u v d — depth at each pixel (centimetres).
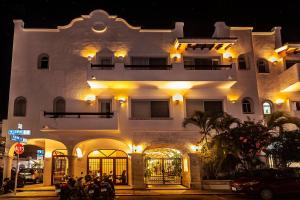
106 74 2448
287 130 2378
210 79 2512
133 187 2377
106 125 2378
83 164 2595
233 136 2178
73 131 2383
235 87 2659
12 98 2538
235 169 2342
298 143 2130
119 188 2380
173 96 2577
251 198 1894
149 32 2711
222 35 2756
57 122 2352
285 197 1859
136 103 2567
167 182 2714
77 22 2689
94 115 2505
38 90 2559
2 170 2592
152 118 2538
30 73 2583
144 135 2484
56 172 2648
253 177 1909
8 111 2517
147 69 2591
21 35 2642
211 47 2691
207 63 2722
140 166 2428
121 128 2492
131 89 2570
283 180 1811
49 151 2659
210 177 2430
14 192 2064
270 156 2316
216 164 2302
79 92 2566
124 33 2694
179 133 2491
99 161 2634
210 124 2355
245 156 2220
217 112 2373
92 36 2672
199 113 2391
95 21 2697
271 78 2755
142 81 2470
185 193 2105
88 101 2541
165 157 2755
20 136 2236
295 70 2534
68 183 1766
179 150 2489
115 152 2656
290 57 2798
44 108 2534
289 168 2052
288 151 2130
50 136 2444
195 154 2447
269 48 2817
